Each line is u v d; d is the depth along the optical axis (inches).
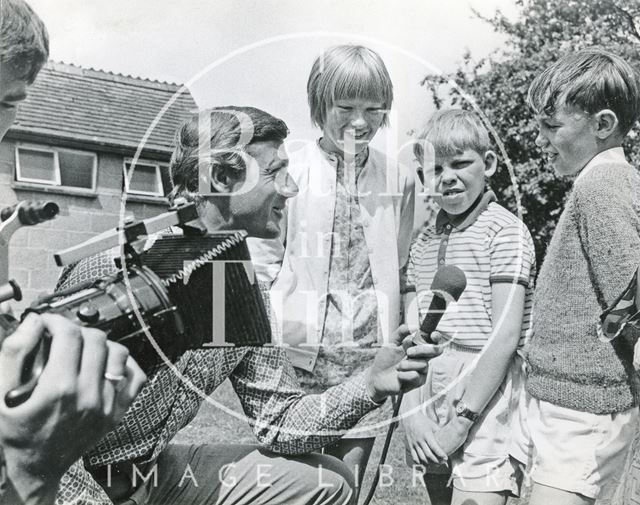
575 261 89.4
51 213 44.3
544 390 91.6
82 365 29.5
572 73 96.0
